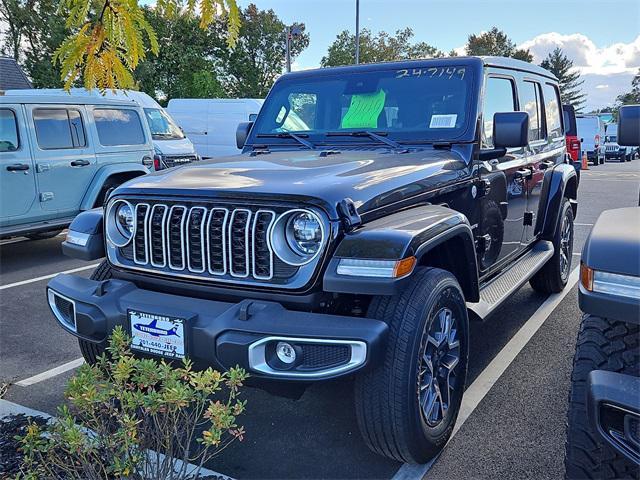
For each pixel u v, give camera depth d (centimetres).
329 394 363
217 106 1798
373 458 293
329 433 317
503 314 514
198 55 3672
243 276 260
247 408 345
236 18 204
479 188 364
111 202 306
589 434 219
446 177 324
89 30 197
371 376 250
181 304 265
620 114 261
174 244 280
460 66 384
